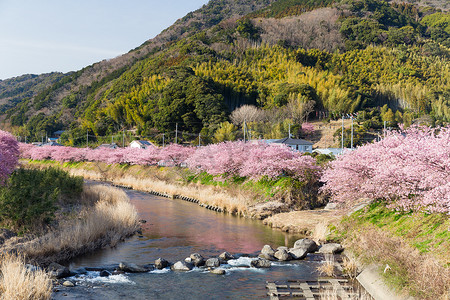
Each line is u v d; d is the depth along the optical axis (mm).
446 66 180250
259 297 11805
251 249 18234
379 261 13156
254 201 30359
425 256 12109
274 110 118125
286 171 31531
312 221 22875
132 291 12219
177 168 54344
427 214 14852
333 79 146750
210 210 31141
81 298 11414
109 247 18094
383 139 18719
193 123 106750
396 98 149250
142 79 154125
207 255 17094
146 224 24594
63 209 22078
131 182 50844
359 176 18109
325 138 105125
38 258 14477
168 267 15148
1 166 19156
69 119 174625
